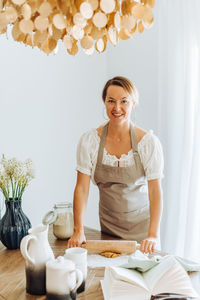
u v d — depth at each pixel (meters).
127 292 1.14
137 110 3.22
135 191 2.00
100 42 1.65
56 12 1.29
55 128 2.99
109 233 2.03
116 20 1.30
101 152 1.98
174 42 2.68
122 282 1.15
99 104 3.35
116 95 1.79
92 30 1.43
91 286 1.28
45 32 1.38
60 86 3.01
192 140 2.61
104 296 1.18
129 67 3.25
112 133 1.97
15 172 1.74
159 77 2.86
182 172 2.64
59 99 3.01
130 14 1.36
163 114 2.85
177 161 2.73
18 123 2.73
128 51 3.25
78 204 1.94
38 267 1.20
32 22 1.28
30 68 2.79
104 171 1.97
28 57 2.77
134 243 1.60
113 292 1.14
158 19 2.89
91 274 1.39
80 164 2.00
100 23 1.27
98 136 2.01
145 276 1.24
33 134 2.83
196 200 2.51
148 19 1.37
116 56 3.35
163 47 2.81
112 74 3.39
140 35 3.13
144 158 1.92
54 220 1.84
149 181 1.91
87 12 1.21
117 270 1.21
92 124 3.30
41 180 2.90
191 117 2.61
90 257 1.58
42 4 1.21
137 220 2.02
